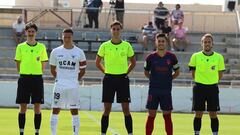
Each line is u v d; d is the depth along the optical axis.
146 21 35.91
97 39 32.75
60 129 17.33
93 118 21.61
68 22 34.69
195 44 32.72
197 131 14.59
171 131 13.93
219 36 33.84
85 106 26.39
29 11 34.72
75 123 13.88
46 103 26.19
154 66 13.91
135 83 28.19
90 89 26.39
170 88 13.97
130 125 14.30
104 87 14.25
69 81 13.78
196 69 14.41
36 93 14.48
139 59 31.59
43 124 18.73
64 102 13.80
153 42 32.12
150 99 13.96
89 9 33.78
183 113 25.97
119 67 14.20
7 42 32.44
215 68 14.33
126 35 33.12
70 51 13.84
